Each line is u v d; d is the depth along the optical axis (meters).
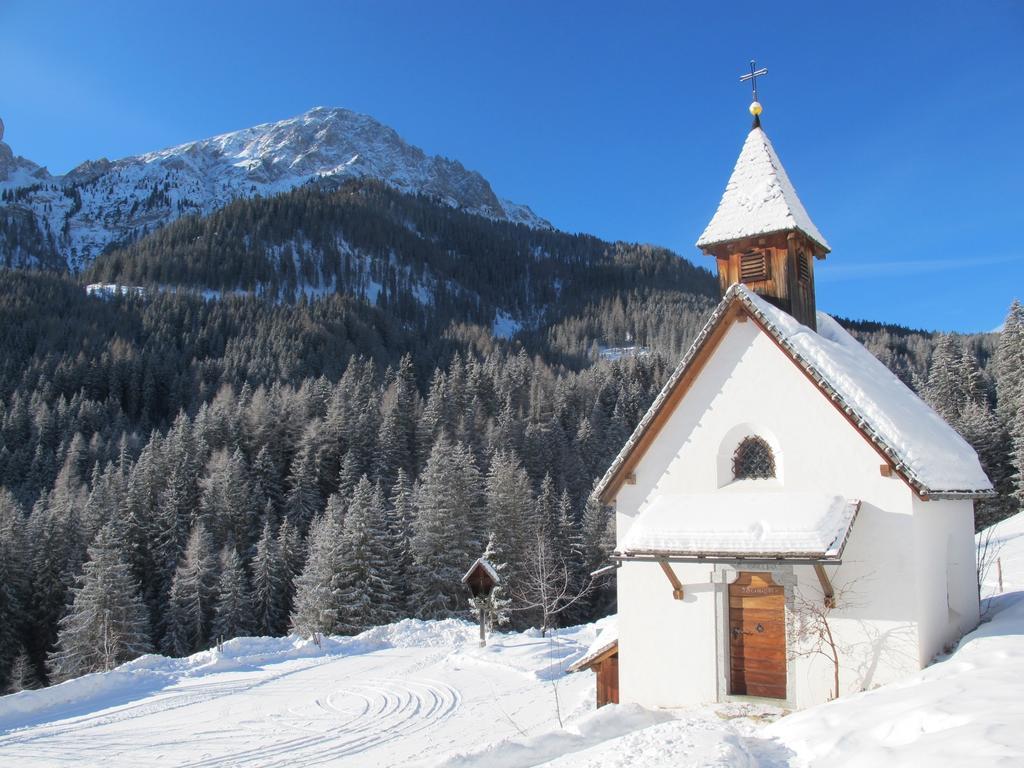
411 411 104.12
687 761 9.53
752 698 14.71
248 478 81.69
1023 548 32.66
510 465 69.62
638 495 16.64
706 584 15.41
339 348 168.50
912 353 143.00
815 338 15.93
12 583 64.06
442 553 61.22
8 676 60.53
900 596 13.52
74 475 91.38
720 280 18.80
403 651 34.12
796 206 18.47
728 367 15.97
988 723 8.04
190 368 144.25
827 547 12.62
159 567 70.25
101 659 53.03
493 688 25.59
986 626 14.93
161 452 85.31
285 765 17.64
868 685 13.51
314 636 35.59
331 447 87.56
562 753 12.77
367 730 20.66
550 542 63.16
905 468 13.48
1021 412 58.22
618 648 16.94
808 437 14.89
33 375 128.50
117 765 17.78
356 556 56.34
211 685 27.31
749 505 14.45
